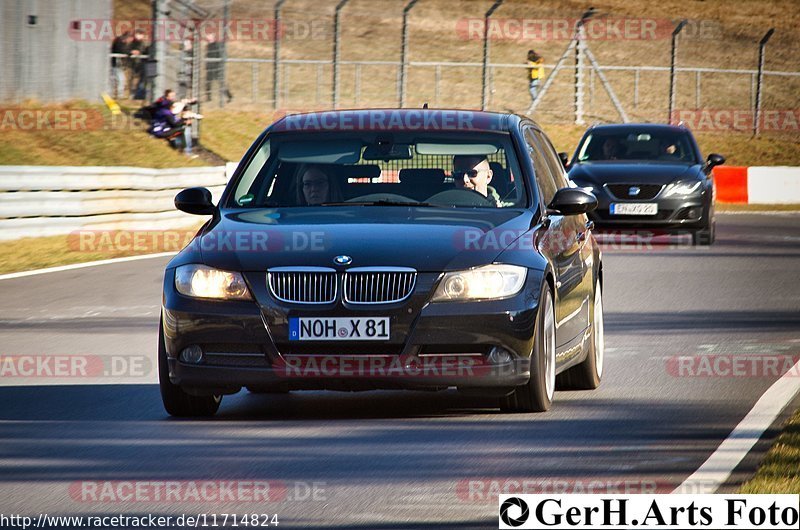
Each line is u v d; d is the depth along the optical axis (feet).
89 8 353.31
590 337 100.89
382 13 569.23
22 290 167.73
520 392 87.56
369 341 83.20
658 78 531.09
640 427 84.23
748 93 528.22
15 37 328.90
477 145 97.09
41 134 313.94
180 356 85.87
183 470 72.02
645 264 202.18
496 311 83.87
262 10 553.64
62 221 228.22
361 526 59.93
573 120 471.62
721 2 625.41
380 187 95.09
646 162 242.99
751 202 360.48
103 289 168.55
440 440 79.87
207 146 361.30
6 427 85.51
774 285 174.70
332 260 84.07
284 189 95.76
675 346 122.42
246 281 84.43
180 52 356.18
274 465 73.05
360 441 79.77
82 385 102.94
